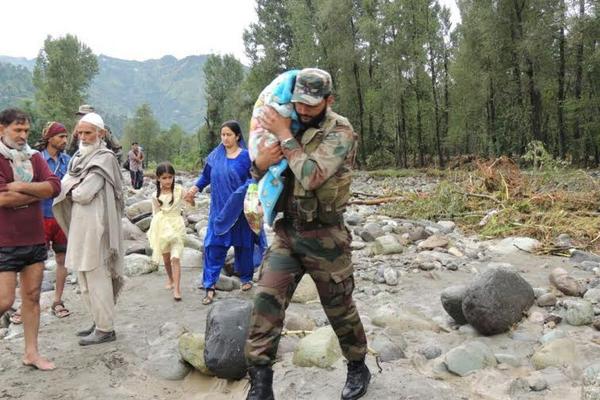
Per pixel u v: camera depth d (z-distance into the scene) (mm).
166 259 6523
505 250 8250
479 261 7699
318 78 3072
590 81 33281
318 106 3117
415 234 9109
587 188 12047
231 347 4211
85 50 71312
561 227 9188
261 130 3223
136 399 4074
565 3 29641
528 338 4719
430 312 5590
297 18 42406
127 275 7324
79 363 4586
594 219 9672
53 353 4801
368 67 43750
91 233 4797
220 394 4168
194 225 10547
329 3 39219
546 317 5160
